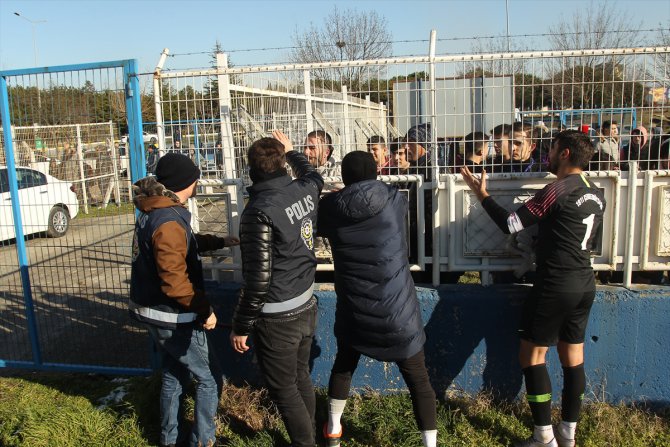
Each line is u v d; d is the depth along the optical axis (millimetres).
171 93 3854
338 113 4461
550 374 3641
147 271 3035
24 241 4352
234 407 3742
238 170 3949
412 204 3746
